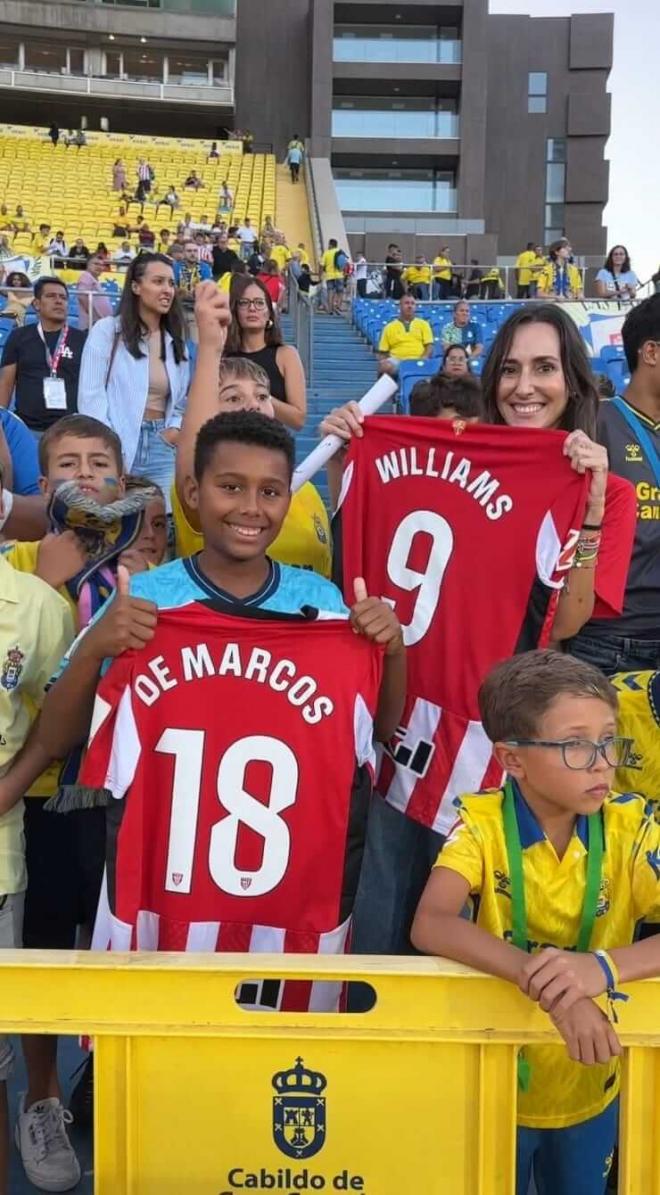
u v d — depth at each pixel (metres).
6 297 13.78
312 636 2.25
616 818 2.03
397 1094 1.72
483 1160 1.73
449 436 2.71
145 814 2.26
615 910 2.02
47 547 2.76
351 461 2.80
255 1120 1.72
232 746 2.25
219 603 2.23
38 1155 2.51
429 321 16.05
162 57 36.84
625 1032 1.72
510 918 2.01
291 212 30.48
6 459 3.61
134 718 2.22
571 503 2.61
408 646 2.75
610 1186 2.47
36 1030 1.68
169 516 3.35
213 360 3.06
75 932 2.95
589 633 3.09
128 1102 1.70
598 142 38.59
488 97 38.41
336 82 36.66
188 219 25.25
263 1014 1.68
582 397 2.90
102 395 4.88
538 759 1.93
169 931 2.25
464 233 35.72
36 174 30.94
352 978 1.69
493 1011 1.71
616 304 13.34
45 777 2.71
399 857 2.80
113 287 15.32
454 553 2.70
